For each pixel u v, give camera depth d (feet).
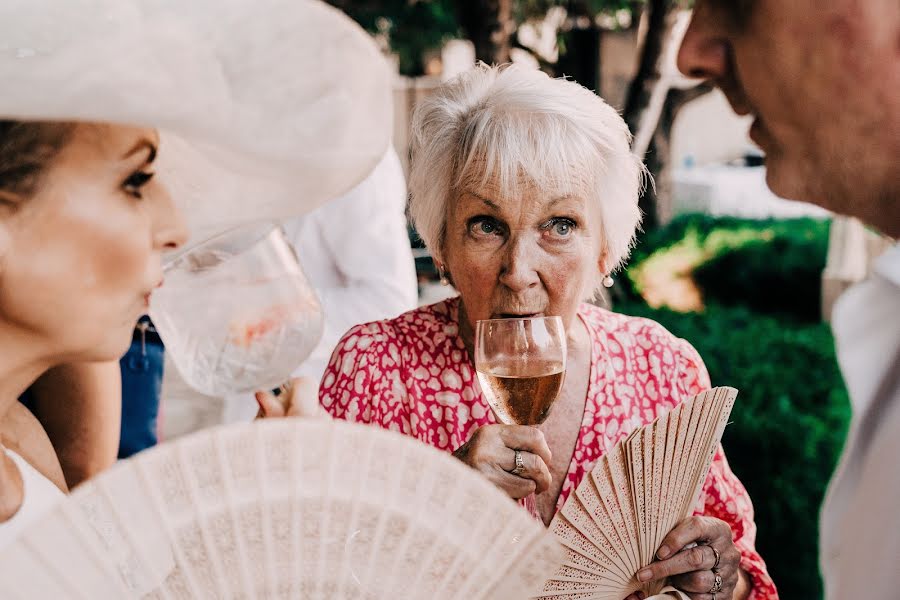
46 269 3.34
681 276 39.19
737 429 18.44
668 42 22.74
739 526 6.19
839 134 3.48
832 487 4.00
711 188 57.47
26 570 2.72
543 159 5.42
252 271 4.44
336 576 3.00
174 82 3.18
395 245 8.93
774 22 3.44
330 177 3.83
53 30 2.99
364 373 6.12
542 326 5.19
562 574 4.61
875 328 3.77
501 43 22.81
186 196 4.18
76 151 3.31
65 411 5.56
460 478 3.04
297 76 3.39
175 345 4.47
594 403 6.17
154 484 2.84
